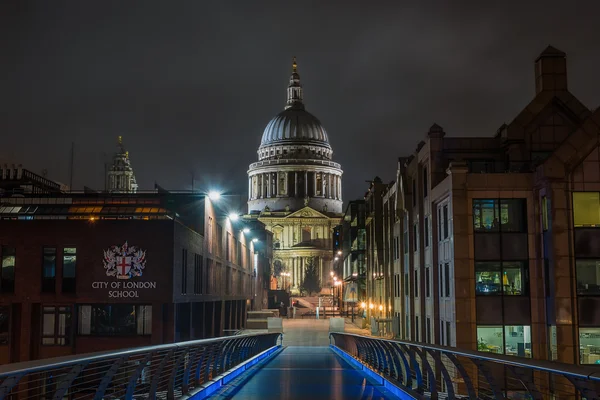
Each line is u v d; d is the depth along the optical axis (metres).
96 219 49.50
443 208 41.59
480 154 44.25
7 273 49.25
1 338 48.84
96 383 36.06
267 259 136.50
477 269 37.78
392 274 64.50
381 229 75.94
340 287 135.75
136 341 49.38
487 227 38.06
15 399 39.81
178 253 50.59
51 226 49.25
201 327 61.47
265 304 129.75
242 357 32.59
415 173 50.75
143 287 48.75
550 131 42.38
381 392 21.72
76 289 48.75
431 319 44.44
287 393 21.22
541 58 42.81
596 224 36.25
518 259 37.72
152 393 15.87
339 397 20.36
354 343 37.94
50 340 49.06
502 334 37.31
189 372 19.39
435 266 43.50
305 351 51.03
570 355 35.28
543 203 37.47
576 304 35.72
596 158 36.38
